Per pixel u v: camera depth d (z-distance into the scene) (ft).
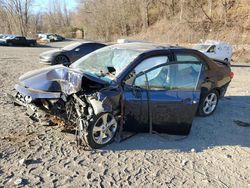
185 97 17.40
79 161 14.49
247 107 25.79
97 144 15.76
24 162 13.93
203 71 18.65
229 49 75.10
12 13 240.32
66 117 16.11
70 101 15.72
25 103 17.29
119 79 16.17
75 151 15.43
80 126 15.56
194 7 165.89
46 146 15.74
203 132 19.26
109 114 15.98
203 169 14.61
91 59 19.11
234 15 142.61
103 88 15.67
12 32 242.99
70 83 15.51
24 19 237.25
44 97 15.52
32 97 15.71
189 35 145.69
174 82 17.48
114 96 15.66
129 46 18.94
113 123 16.34
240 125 21.02
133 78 16.47
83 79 15.61
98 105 15.31
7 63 51.47
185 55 19.01
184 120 17.66
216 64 22.33
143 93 16.52
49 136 16.92
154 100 16.75
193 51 19.85
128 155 15.42
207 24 146.92
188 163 15.07
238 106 25.96
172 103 17.12
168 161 15.12
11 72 39.86
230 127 20.51
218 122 21.35
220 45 73.20
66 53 48.88
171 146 16.79
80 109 15.65
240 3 146.10
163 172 14.03
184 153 16.12
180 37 150.00
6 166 13.60
